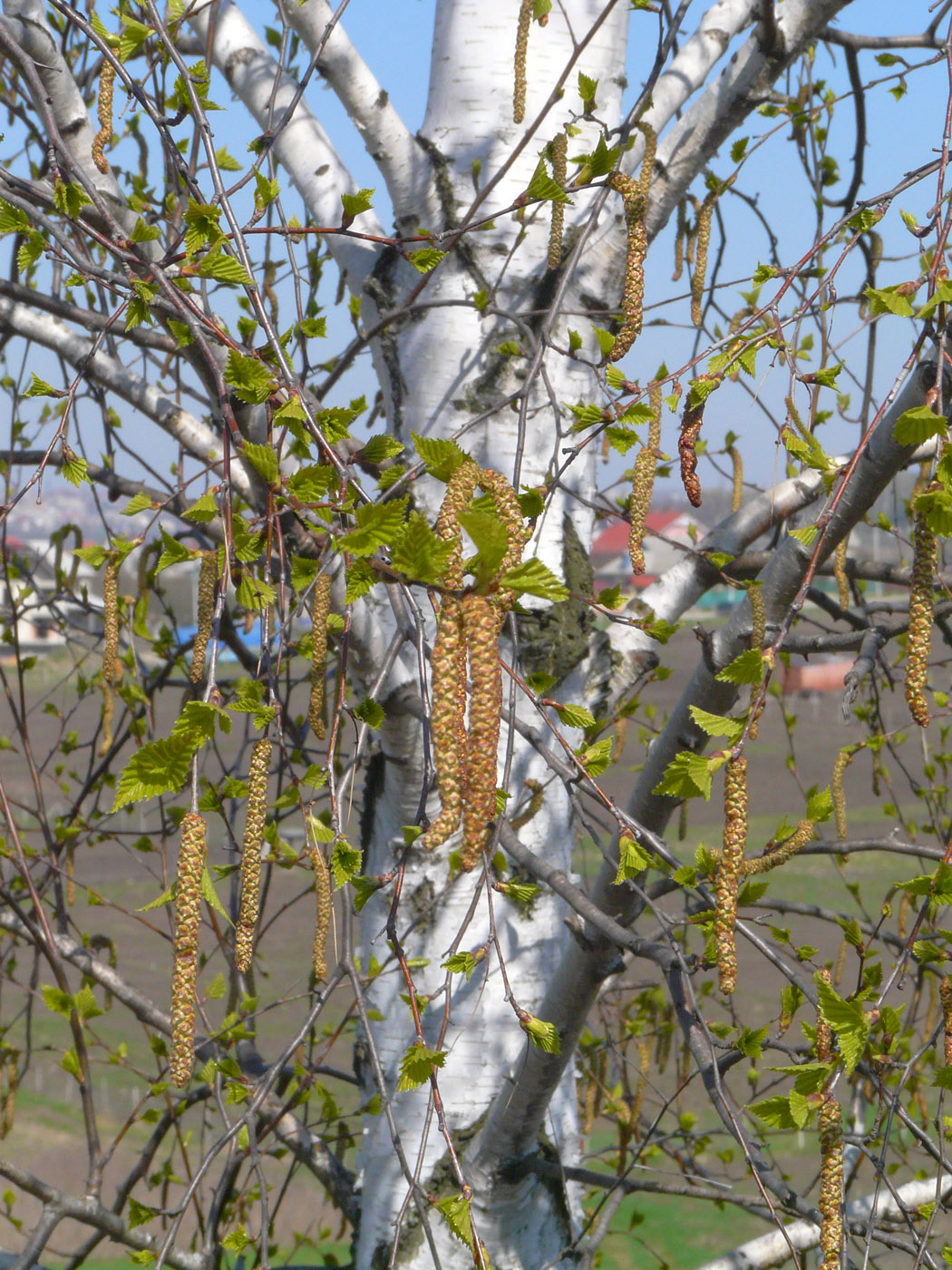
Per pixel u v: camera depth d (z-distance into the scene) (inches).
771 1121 35.2
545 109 40.9
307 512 34.9
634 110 41.3
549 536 48.3
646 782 42.9
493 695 31.7
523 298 48.8
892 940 43.7
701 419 36.0
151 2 37.7
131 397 46.5
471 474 32.4
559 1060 43.6
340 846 36.5
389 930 36.3
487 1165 46.5
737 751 35.1
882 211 36.4
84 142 43.5
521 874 48.0
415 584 32.3
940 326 35.0
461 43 49.3
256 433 41.4
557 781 48.8
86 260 41.7
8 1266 45.4
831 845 42.2
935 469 33.8
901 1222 49.7
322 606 37.0
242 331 41.4
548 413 48.8
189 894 33.4
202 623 38.0
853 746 43.3
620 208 49.7
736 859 35.0
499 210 48.8
